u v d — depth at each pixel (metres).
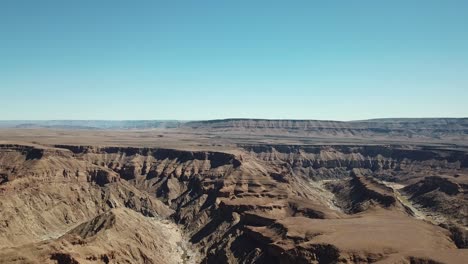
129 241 146.75
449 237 144.75
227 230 171.12
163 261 149.38
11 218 173.12
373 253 120.50
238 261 146.12
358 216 173.25
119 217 161.00
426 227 148.50
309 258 123.31
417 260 114.25
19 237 167.12
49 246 112.00
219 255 153.12
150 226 173.25
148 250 150.12
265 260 138.38
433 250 121.69
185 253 165.62
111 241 137.12
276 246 134.25
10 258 105.06
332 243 125.38
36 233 177.25
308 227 143.25
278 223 150.25
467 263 110.19
